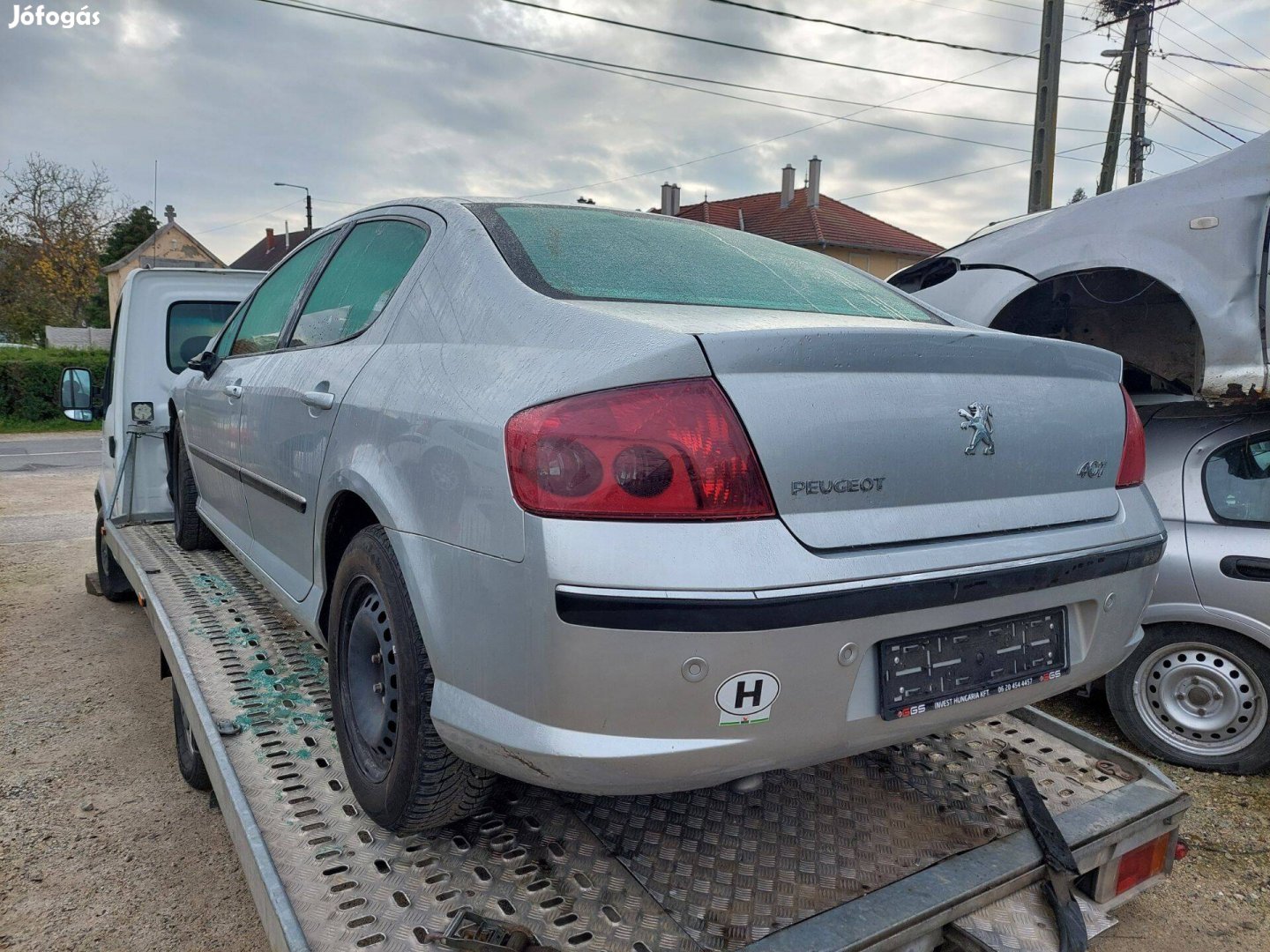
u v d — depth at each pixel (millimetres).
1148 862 2250
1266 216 3807
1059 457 1937
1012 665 1831
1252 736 3496
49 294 40469
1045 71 15242
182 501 4137
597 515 1495
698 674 1472
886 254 34000
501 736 1597
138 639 5191
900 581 1594
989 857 1989
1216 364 3871
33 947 2455
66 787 3361
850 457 1607
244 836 1896
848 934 1696
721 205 36406
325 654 2906
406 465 1903
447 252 2213
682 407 1512
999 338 1854
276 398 2777
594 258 2133
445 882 1822
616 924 1720
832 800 2240
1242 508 3543
